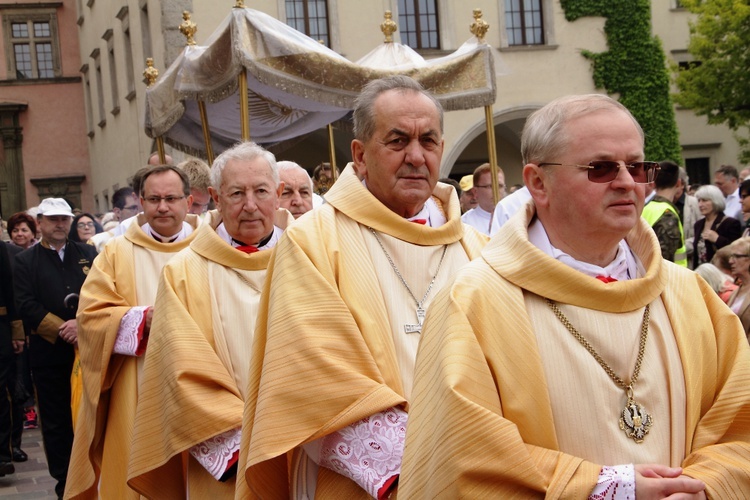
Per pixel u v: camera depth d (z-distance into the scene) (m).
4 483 7.61
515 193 6.00
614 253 2.36
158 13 18.61
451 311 2.22
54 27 31.30
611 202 2.20
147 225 5.34
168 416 3.86
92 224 10.12
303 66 7.32
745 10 20.02
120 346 4.81
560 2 21.09
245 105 7.25
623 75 21.27
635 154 2.22
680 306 2.35
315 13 19.50
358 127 3.33
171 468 4.15
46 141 31.25
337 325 3.01
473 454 2.06
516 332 2.21
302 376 2.95
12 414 8.44
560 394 2.19
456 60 8.16
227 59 7.43
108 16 25.20
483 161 22.86
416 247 3.29
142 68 20.86
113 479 4.87
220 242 4.16
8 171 31.03
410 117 3.23
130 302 5.10
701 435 2.26
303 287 3.08
